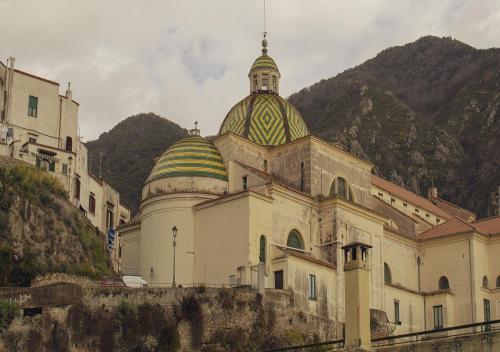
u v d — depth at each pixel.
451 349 39.41
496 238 81.62
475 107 190.88
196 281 68.06
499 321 38.41
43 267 66.12
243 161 74.44
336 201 70.88
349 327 42.84
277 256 65.62
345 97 199.88
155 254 69.88
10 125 81.62
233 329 57.75
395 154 174.62
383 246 77.50
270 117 80.62
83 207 87.44
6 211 66.81
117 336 54.56
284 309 61.41
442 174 168.88
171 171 71.44
